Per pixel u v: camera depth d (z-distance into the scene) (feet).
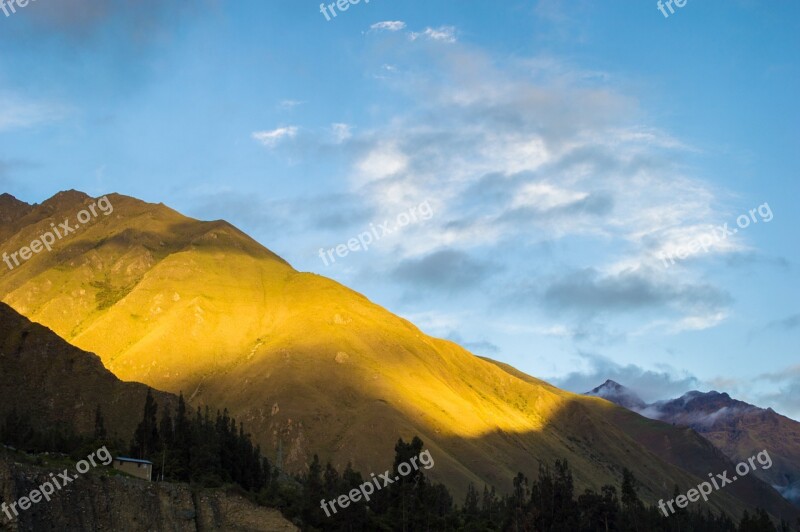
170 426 563.89
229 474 555.69
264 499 520.83
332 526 565.12
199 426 603.26
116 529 404.57
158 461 497.46
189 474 516.73
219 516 470.80
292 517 529.86
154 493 439.63
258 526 480.23
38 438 492.54
